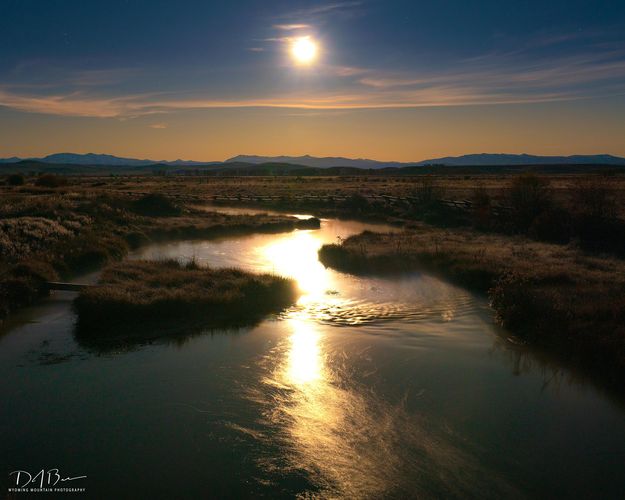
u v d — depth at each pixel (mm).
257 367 11773
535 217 34219
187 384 10789
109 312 14523
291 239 34562
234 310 16047
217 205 60531
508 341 13586
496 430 9031
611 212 31938
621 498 7207
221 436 8797
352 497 7277
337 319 15727
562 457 8219
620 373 10547
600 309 13461
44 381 10836
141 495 7219
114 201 43656
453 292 19125
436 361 12227
